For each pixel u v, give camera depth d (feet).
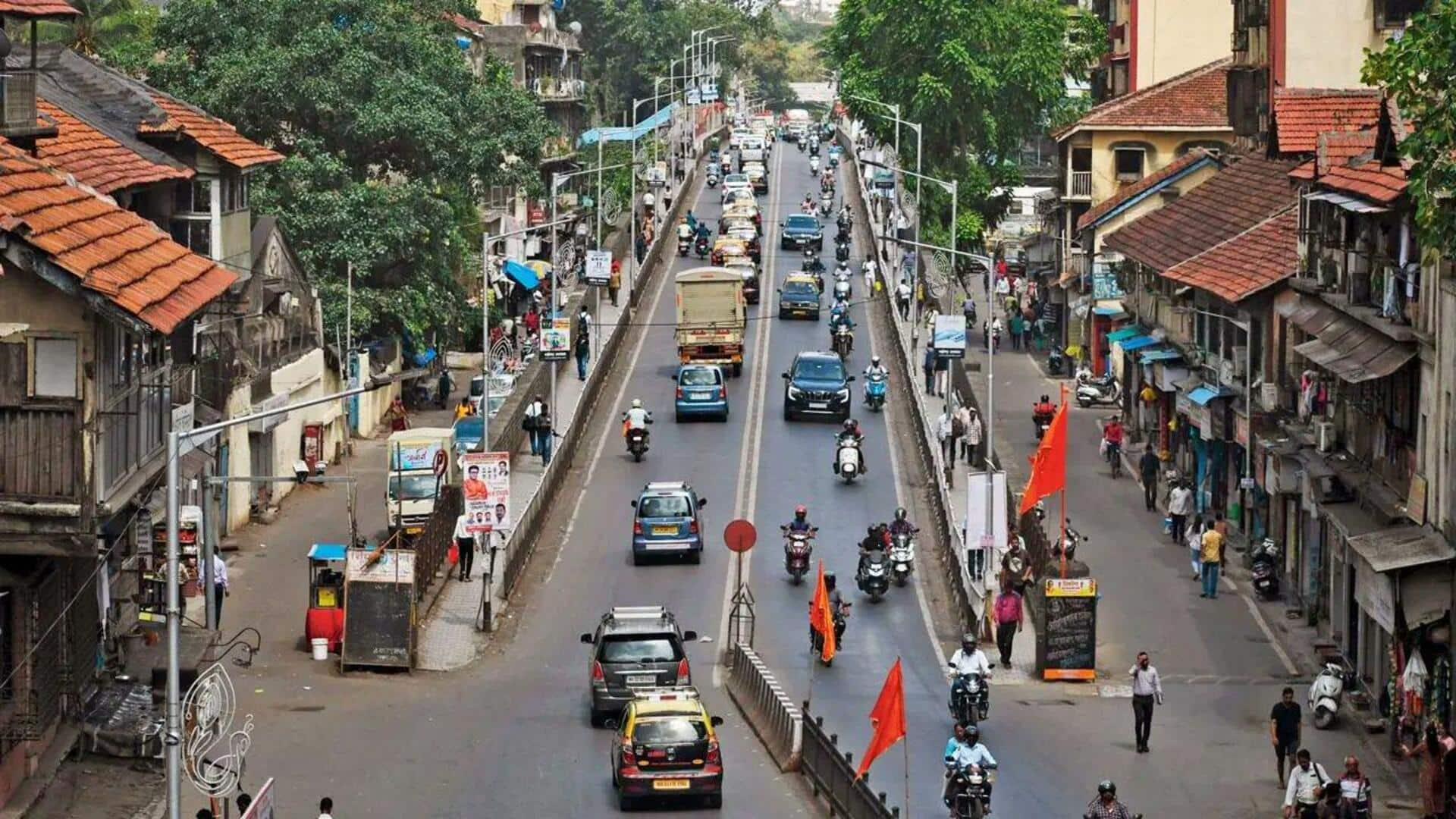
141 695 153.69
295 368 264.31
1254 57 315.58
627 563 233.35
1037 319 409.69
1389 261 182.29
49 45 233.76
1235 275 244.83
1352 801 140.36
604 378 330.54
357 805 148.15
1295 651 200.85
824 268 443.73
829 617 189.78
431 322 332.60
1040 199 481.05
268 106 310.86
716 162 606.96
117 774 146.82
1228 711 180.75
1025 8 446.60
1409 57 137.69
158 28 322.75
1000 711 181.57
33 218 134.92
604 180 542.98
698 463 279.08
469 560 226.38
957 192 435.12
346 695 181.27
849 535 244.42
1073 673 191.83
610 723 173.06
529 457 281.95
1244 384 241.96
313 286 293.64
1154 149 389.80
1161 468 285.43
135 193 211.41
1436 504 164.45
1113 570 232.53
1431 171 137.49
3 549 130.31
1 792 130.62
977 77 436.35
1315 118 264.72
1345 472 192.54
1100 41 467.52
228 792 130.62
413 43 323.37
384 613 189.67
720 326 334.85
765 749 168.25
